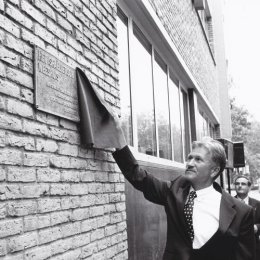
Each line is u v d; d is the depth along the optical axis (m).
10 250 2.43
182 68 8.77
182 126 9.69
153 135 6.97
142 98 6.43
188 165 3.01
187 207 2.95
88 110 3.44
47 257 2.82
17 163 2.57
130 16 5.90
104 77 4.12
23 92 2.68
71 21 3.44
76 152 3.36
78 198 3.34
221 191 3.06
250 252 2.98
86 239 3.43
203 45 12.20
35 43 2.86
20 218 2.56
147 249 5.78
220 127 17.38
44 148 2.89
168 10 7.64
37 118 2.83
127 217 5.03
